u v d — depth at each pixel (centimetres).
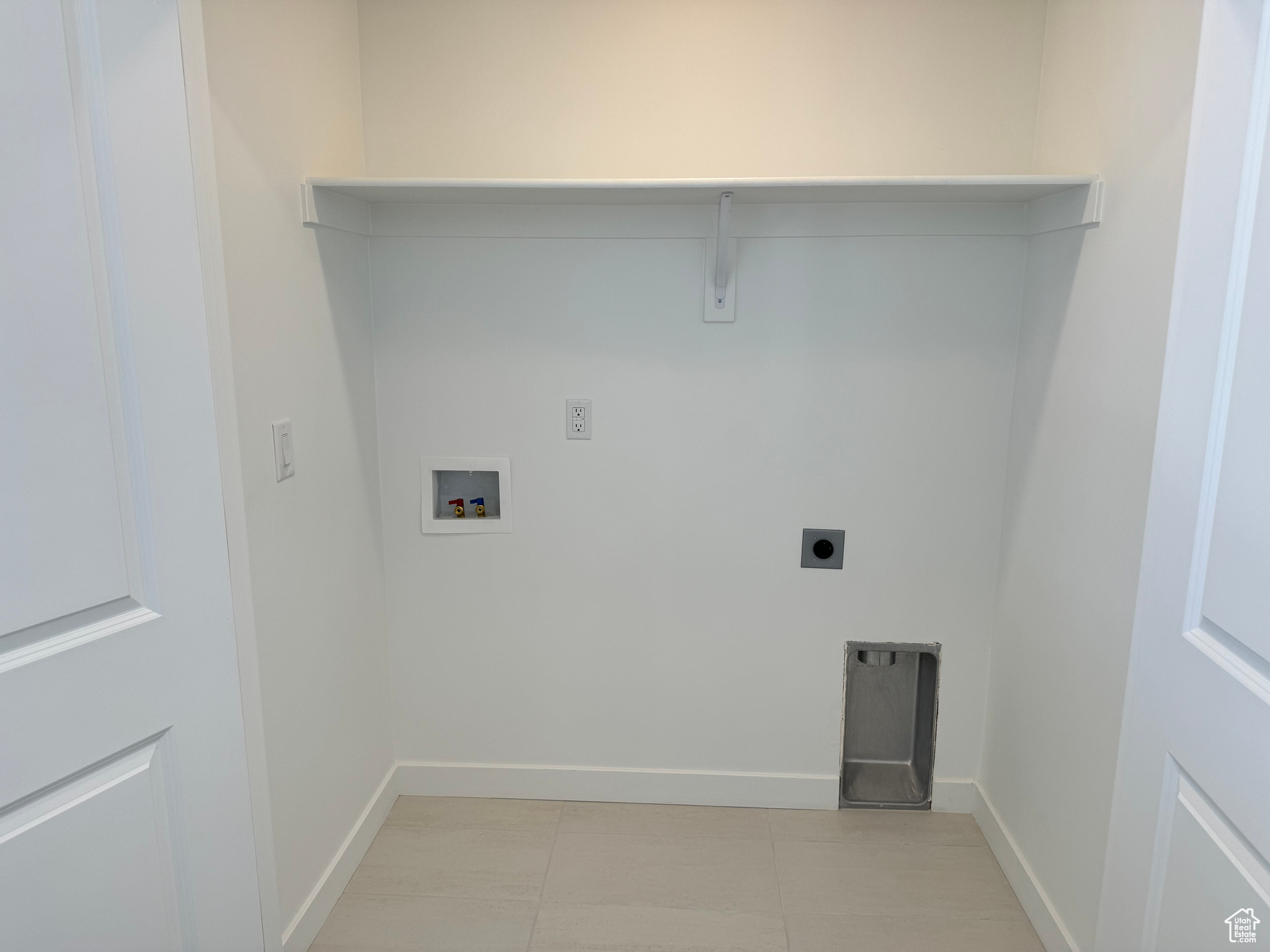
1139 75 133
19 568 93
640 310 189
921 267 183
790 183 153
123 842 108
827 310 187
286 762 151
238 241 130
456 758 213
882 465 192
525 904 174
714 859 189
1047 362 169
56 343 94
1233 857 90
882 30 175
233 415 124
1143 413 130
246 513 134
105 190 99
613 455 196
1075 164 157
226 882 126
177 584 112
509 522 200
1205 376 96
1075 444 155
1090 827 146
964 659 200
